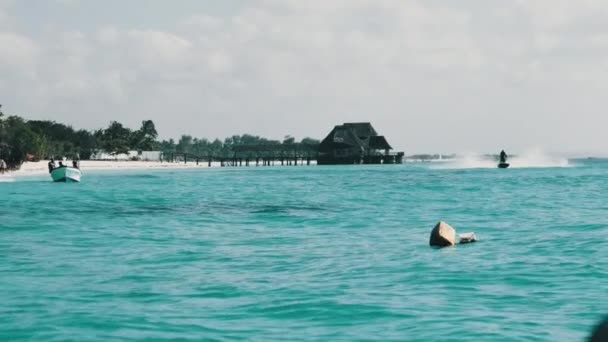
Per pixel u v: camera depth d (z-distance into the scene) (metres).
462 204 37.09
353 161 163.12
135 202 41.72
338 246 19.84
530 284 13.27
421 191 51.25
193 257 17.84
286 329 10.06
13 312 11.20
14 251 19.30
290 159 182.50
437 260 16.58
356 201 40.94
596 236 21.09
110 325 10.30
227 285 13.59
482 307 11.30
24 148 138.75
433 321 10.39
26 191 55.28
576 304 11.39
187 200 43.44
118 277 14.69
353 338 9.51
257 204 39.41
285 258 17.45
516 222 26.53
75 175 73.31
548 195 44.62
